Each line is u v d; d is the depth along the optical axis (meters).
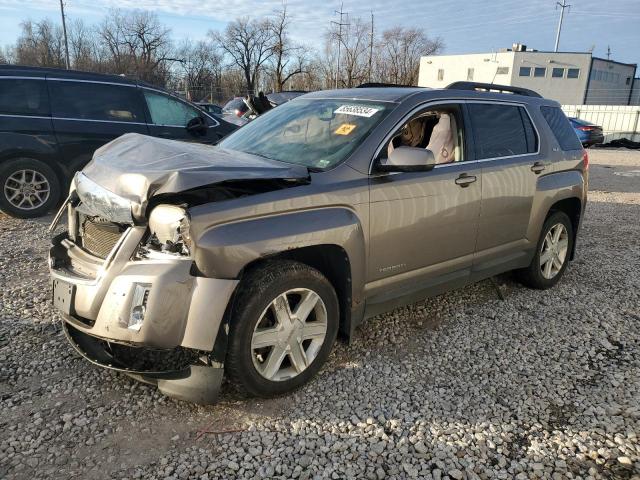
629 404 3.25
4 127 6.76
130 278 2.71
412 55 54.06
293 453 2.70
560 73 56.44
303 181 3.15
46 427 2.80
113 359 3.06
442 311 4.57
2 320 3.98
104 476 2.49
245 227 2.84
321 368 3.45
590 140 25.31
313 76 55.75
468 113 4.19
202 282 2.71
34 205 7.16
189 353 2.94
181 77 70.44
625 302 4.92
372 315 3.61
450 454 2.73
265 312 2.98
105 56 66.44
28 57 61.78
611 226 8.13
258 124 4.36
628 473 2.65
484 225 4.21
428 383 3.40
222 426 2.89
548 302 4.86
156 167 2.86
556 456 2.76
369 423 2.95
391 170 3.42
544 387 3.41
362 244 3.34
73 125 7.10
